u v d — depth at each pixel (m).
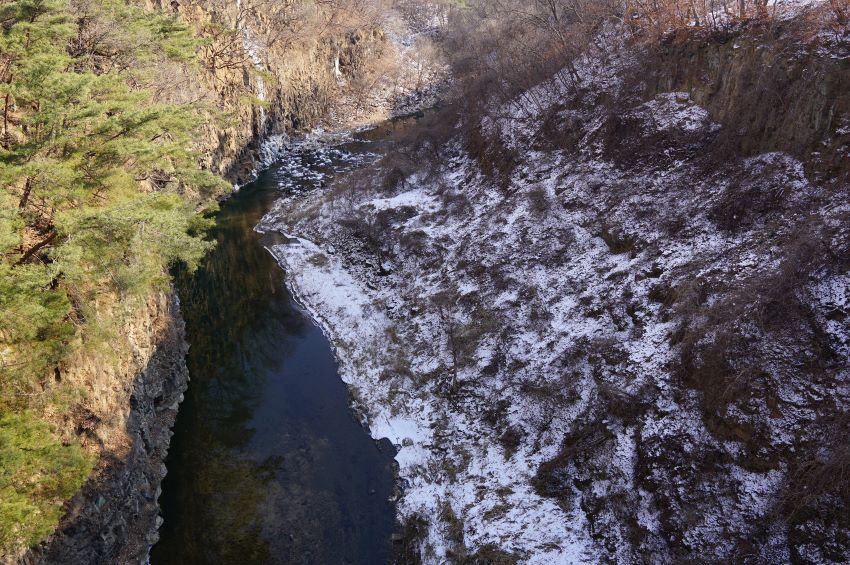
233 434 23.14
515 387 22.55
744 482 15.45
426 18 89.50
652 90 31.53
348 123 67.62
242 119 50.47
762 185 22.09
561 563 16.25
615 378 19.97
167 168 23.92
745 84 25.58
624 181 28.38
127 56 28.58
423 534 18.45
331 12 73.25
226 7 52.12
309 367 27.69
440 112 50.91
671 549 15.39
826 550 13.46
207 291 34.53
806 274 17.64
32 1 17.81
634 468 17.44
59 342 15.66
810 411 15.49
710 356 17.47
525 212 31.03
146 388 21.97
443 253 32.19
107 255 17.92
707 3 33.25
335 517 19.28
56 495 13.94
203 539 18.30
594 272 25.39
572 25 43.78
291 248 38.84
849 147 20.42
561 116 35.78
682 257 22.36
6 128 18.78
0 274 13.46
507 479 19.56
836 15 23.66
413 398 24.45
